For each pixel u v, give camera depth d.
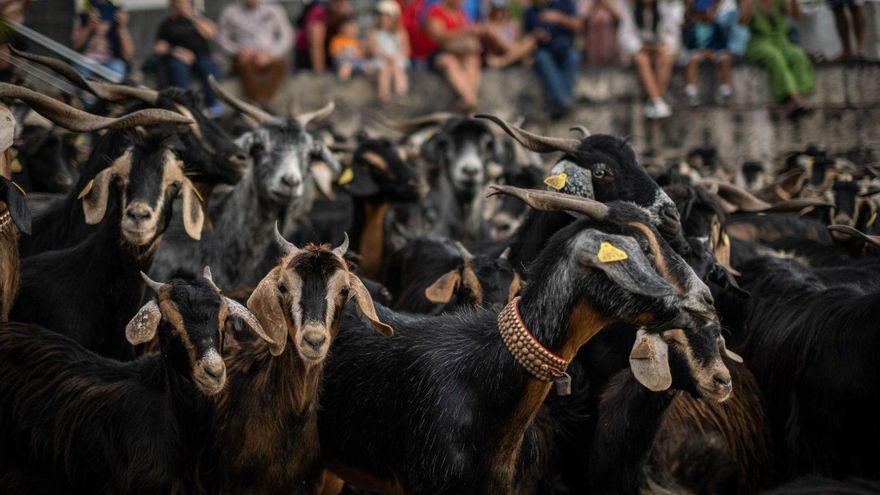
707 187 9.09
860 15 17.91
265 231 8.98
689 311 5.25
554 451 6.64
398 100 17.02
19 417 6.12
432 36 16.94
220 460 5.79
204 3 19.59
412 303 8.45
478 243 9.52
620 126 17.31
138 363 6.27
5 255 6.46
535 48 17.22
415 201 10.80
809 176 14.57
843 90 17.58
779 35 17.31
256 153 9.02
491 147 12.48
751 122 17.36
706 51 17.58
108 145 7.46
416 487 5.70
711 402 6.73
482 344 5.70
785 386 7.08
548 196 5.56
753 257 8.50
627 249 5.21
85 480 5.96
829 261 9.76
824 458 6.83
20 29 11.84
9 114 6.74
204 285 5.65
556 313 5.39
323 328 5.36
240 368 5.92
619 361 6.85
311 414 5.77
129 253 7.01
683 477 6.44
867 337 6.64
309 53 17.48
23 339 6.38
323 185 11.43
